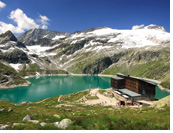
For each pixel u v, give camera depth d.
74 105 59.38
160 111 24.44
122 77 116.06
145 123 16.66
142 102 78.50
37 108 41.12
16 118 24.12
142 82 89.88
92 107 53.97
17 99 137.38
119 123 17.03
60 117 22.09
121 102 73.75
